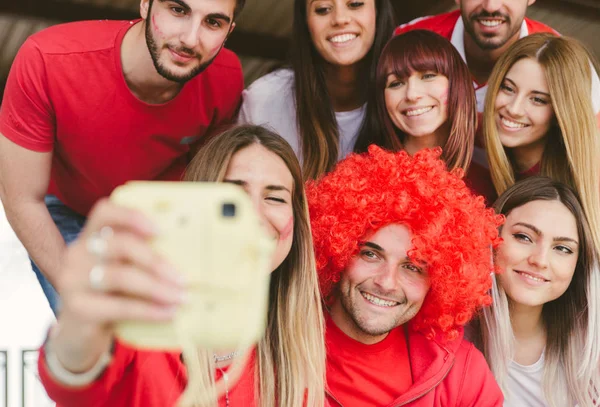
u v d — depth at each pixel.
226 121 2.04
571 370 1.86
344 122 2.14
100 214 0.59
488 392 1.62
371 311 1.52
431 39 2.01
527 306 1.87
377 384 1.56
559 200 1.83
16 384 3.24
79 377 0.79
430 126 2.03
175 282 0.60
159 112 1.80
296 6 2.12
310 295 1.44
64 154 1.82
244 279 0.63
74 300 0.59
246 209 0.64
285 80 2.15
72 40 1.71
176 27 1.56
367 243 1.52
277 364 1.40
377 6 2.12
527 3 2.12
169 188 0.63
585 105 2.03
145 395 1.18
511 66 2.07
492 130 2.10
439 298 1.57
